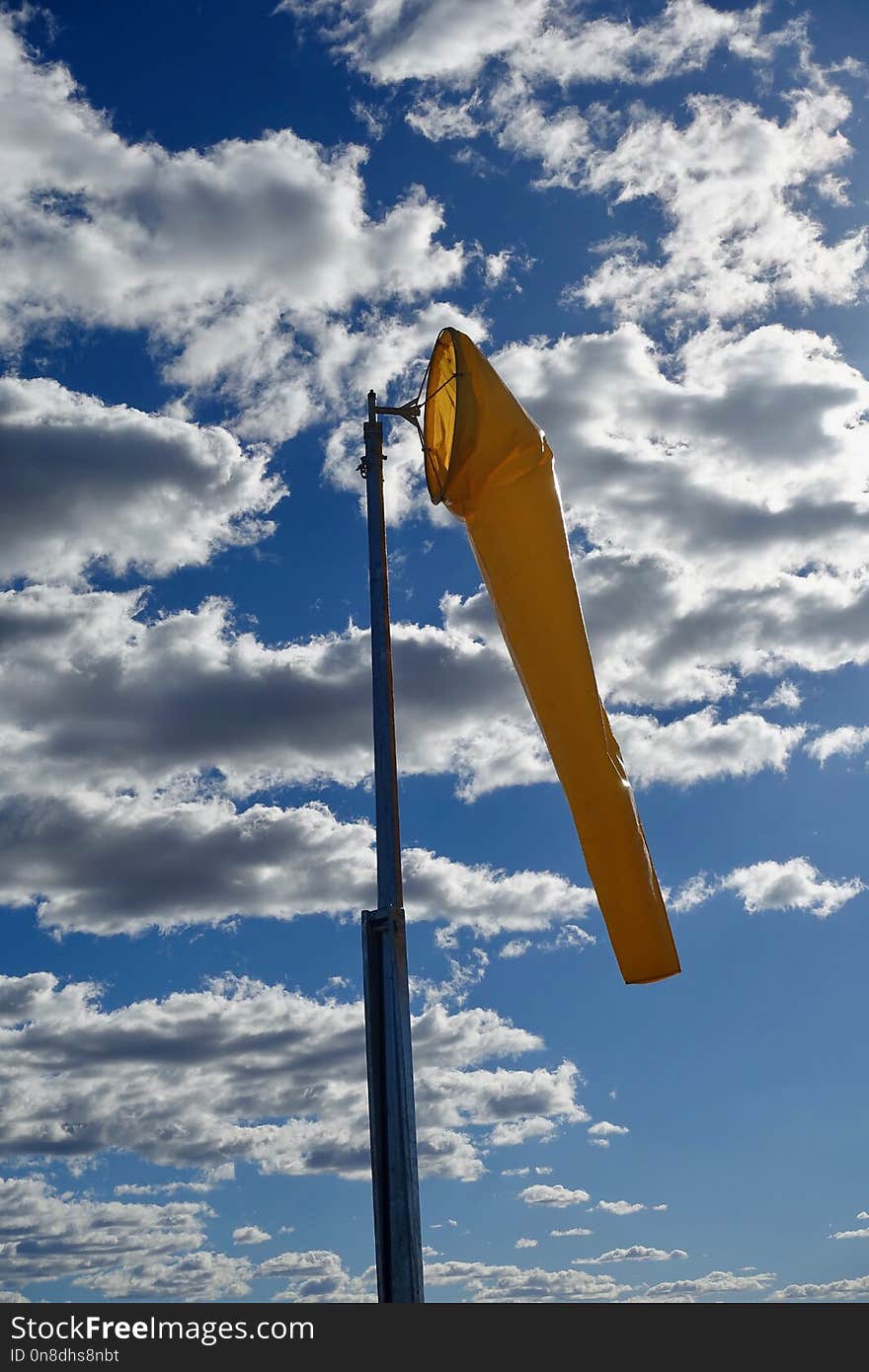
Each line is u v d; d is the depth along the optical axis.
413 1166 9.26
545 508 10.81
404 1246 9.10
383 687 10.86
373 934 9.96
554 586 10.62
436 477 11.57
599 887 10.23
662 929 10.16
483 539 10.92
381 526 11.61
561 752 10.42
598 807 10.27
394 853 10.20
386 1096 9.44
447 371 11.55
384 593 11.31
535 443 10.88
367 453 11.92
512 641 10.71
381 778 10.48
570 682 10.47
